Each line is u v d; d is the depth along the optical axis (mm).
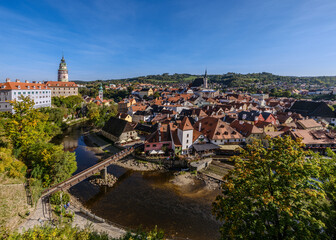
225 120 96062
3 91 97312
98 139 87562
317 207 17953
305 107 120562
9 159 37938
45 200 36000
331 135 67438
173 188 49094
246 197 20875
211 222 37344
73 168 45500
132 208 40750
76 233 22406
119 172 56500
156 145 65938
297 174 17422
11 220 28484
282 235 17703
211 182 52250
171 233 34375
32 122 49781
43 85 118000
